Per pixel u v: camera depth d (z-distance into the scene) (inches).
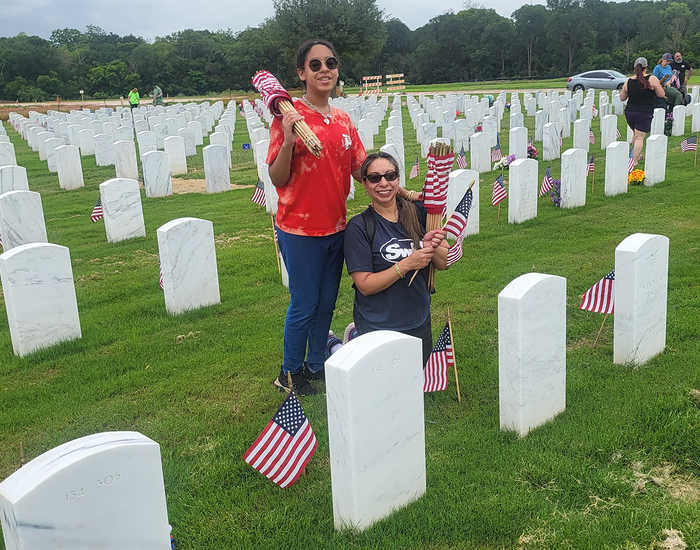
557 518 140.0
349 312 280.5
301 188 180.7
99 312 291.0
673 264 310.5
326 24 2316.7
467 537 136.0
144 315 285.7
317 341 206.7
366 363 128.8
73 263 374.9
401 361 135.6
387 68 3838.6
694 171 553.0
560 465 156.9
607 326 246.8
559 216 427.5
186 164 749.3
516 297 163.2
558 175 570.6
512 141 622.2
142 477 109.0
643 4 3619.6
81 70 3735.2
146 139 764.6
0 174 494.3
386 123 1195.3
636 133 559.5
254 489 158.4
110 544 106.8
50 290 249.1
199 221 280.4
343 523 138.6
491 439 172.1
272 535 141.3
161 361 237.0
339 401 129.7
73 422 196.1
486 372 213.5
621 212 427.8
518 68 3703.3
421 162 704.4
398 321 175.2
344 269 339.0
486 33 3654.0
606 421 175.6
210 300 291.3
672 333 231.9
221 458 171.2
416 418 142.0
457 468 160.6
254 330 262.5
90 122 1064.8
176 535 141.9
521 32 3585.1
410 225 172.4
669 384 193.8
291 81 2726.4
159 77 3558.1
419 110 1127.0
